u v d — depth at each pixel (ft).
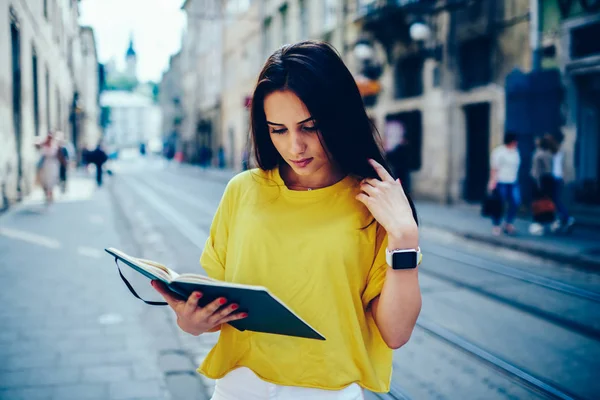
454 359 13.15
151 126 318.65
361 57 51.88
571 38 34.81
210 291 4.09
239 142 115.14
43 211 39.55
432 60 47.37
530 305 17.21
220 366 4.84
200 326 4.32
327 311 4.56
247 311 4.22
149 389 11.12
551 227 32.07
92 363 12.35
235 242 4.89
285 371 4.65
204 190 66.08
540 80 36.35
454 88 45.32
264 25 94.53
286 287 4.59
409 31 48.85
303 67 4.37
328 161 4.75
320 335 4.07
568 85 35.06
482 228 32.50
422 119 49.06
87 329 14.58
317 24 69.56
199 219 38.32
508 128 38.34
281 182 4.87
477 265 22.98
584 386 11.68
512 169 29.96
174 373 11.92
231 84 121.60
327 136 4.49
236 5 115.24
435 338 14.49
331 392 4.62
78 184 72.18
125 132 314.14
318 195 4.74
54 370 11.93
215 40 136.05
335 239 4.56
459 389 11.58
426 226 34.40
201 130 153.79
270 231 4.66
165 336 14.20
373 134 4.76
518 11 38.40
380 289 4.64
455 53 45.06
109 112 251.60
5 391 10.87
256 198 4.88
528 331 14.97
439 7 42.96
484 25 41.63
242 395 4.83
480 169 44.65
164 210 43.68
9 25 37.91
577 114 35.12
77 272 20.88
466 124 45.37
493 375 12.25
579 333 14.80
